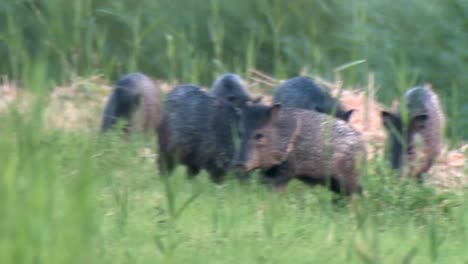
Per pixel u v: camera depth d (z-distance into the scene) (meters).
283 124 29.73
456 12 51.53
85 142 29.08
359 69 48.25
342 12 51.25
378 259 21.22
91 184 19.25
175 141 31.00
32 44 45.19
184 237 23.12
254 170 29.73
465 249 24.59
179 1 49.88
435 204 29.38
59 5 46.56
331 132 30.03
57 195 19.73
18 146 20.55
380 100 46.44
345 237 24.47
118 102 35.22
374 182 30.31
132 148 31.31
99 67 45.41
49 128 30.09
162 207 25.78
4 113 22.84
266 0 50.66
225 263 21.75
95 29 46.38
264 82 45.19
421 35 50.62
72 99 38.69
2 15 45.72
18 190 18.77
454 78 49.47
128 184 27.58
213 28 46.94
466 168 33.56
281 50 49.69
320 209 28.11
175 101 31.30
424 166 33.91
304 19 50.91
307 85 35.88
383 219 27.00
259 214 26.47
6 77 41.19
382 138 38.47
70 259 17.91
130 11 49.09
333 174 30.14
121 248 21.91
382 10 51.50
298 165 30.12
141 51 48.03
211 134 30.69
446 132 44.41
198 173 31.73
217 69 45.59
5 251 17.70
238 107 31.72
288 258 22.45
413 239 25.39
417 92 34.88
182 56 46.88
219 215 25.20
